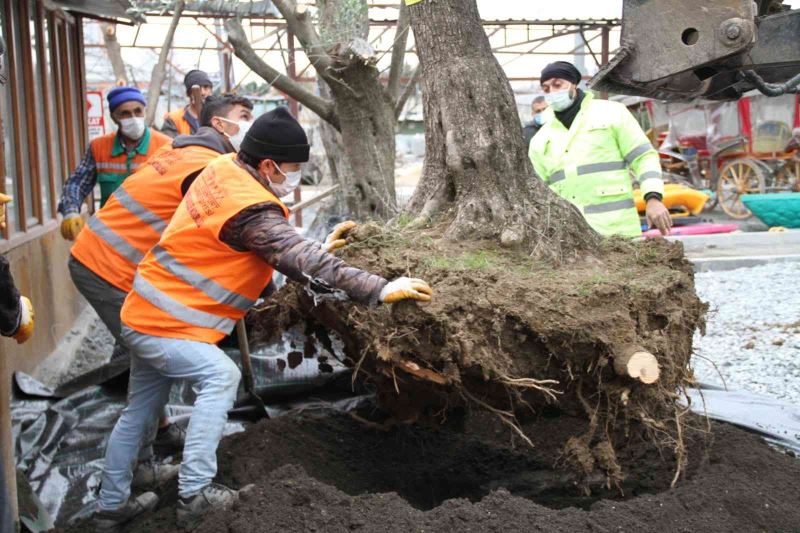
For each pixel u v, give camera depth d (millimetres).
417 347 3480
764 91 3924
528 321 3393
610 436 3658
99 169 5531
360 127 7082
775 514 3422
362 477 4277
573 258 3992
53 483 4297
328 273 3299
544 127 5770
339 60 6676
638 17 3656
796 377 6105
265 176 3562
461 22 4223
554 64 5539
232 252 3479
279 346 5594
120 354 5793
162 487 4109
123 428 3764
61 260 8266
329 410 4934
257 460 3941
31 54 7602
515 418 3949
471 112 4160
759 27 3881
